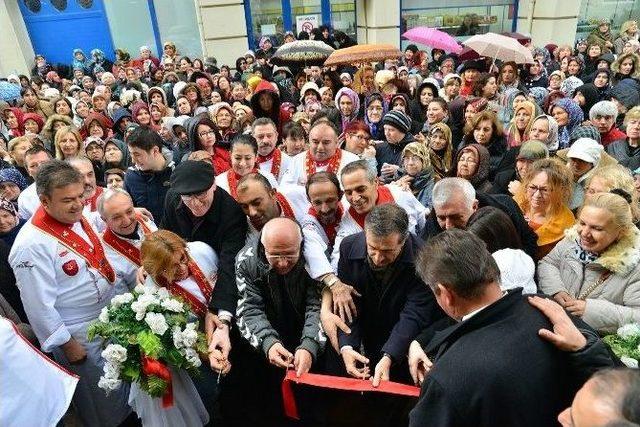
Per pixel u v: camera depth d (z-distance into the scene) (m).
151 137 3.27
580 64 7.46
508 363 1.15
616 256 1.91
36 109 6.80
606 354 1.22
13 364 1.71
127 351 1.87
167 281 2.17
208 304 2.24
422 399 1.25
